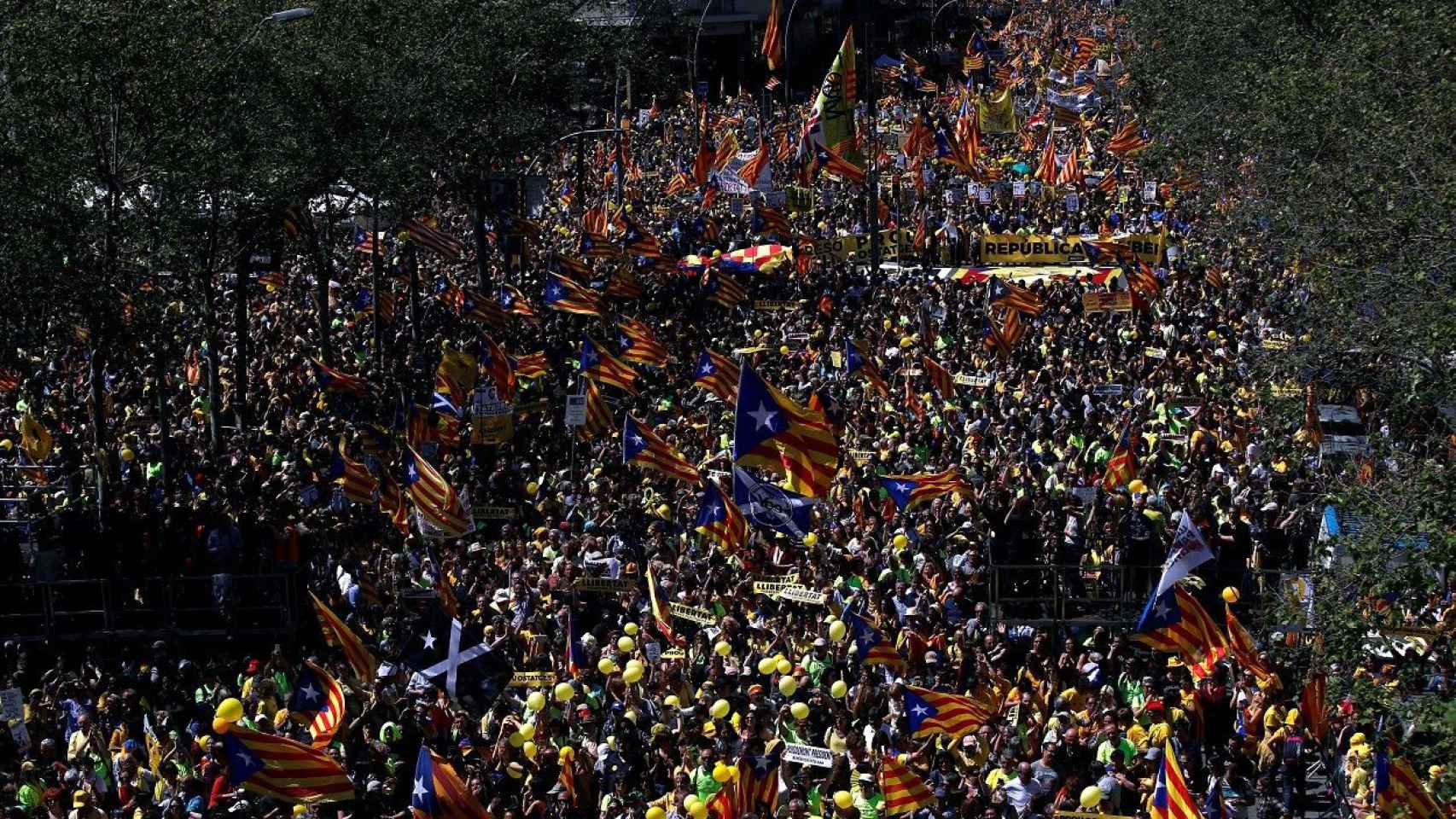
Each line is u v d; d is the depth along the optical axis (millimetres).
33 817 39531
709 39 199875
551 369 78625
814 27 199500
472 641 43500
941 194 118562
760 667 44312
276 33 71938
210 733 43750
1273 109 71500
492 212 99500
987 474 60938
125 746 41625
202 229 67625
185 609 55406
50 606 55219
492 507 61781
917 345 80188
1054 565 53031
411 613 51875
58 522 58031
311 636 55969
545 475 65688
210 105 66062
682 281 97438
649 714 44156
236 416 73125
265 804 39969
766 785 38188
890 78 169000
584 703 44531
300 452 67438
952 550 55594
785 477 57406
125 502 59281
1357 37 65625
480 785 38156
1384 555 39500
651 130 150125
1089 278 95000
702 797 39500
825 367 77875
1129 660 46969
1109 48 156375
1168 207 111188
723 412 68625
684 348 83250
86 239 59656
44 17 60219
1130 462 57812
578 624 49562
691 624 50438
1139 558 53562
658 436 63562
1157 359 77000
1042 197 116250
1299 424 60531
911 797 37312
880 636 45188
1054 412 68000
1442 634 40000
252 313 93562
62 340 64250
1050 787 40000
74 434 71062
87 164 62281
